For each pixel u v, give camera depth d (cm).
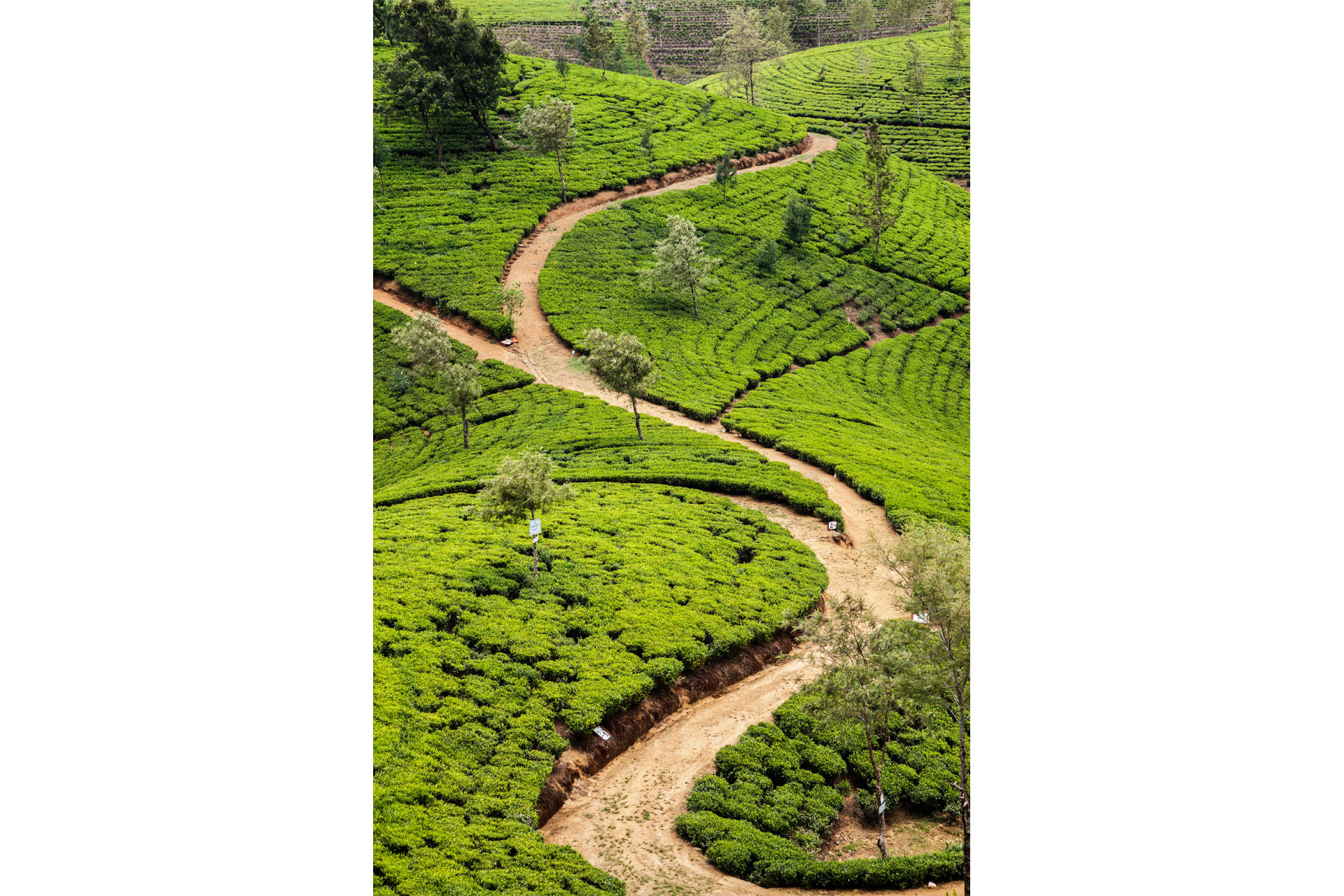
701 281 9769
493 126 13425
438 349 7219
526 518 4506
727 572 4516
